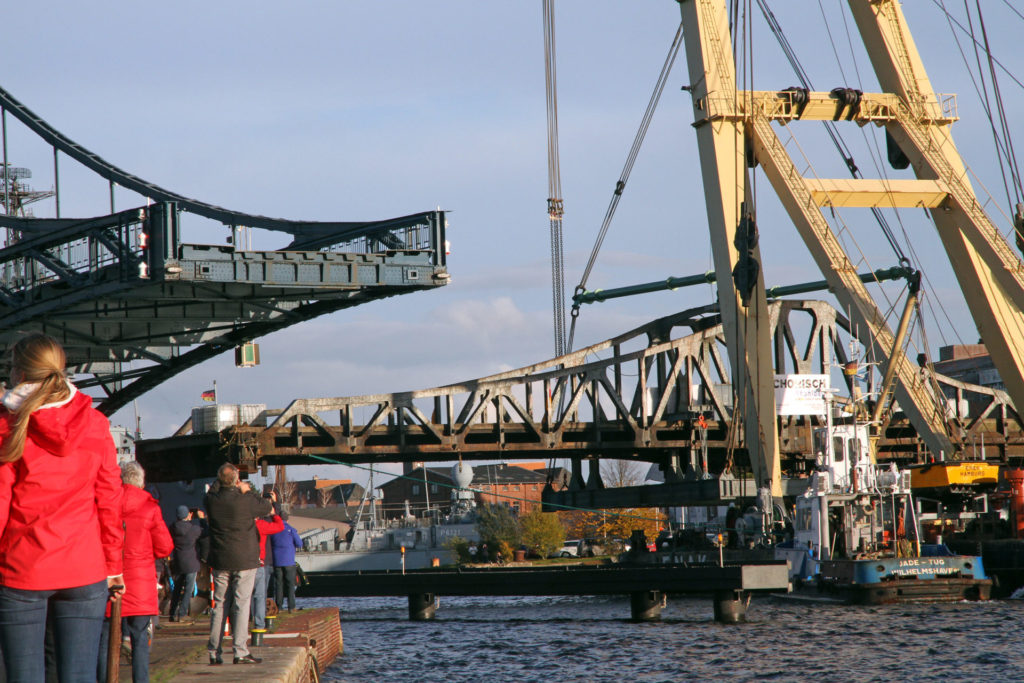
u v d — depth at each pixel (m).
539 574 101.38
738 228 138.88
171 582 64.06
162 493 178.62
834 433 120.69
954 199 145.00
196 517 56.31
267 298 121.31
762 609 108.94
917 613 97.75
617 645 77.62
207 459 162.88
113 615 18.58
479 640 83.94
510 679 60.62
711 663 67.19
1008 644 73.19
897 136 152.50
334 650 69.62
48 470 16.30
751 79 144.00
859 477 119.06
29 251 116.38
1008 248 141.25
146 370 161.75
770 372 139.62
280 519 44.41
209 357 155.12
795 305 199.00
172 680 30.56
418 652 74.81
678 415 184.38
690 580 93.19
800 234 142.75
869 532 119.25
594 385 180.75
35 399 16.06
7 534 16.30
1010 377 146.50
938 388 144.75
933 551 118.62
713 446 182.75
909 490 118.19
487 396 173.50
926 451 195.38
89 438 16.92
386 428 167.25
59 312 122.12
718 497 145.75
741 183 142.25
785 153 142.38
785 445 176.62
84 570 16.70
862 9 156.50
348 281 112.31
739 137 143.38
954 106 152.38
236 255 107.50
